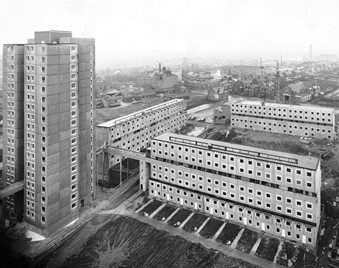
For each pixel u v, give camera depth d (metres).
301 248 93.62
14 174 106.56
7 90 103.88
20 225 106.38
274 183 101.25
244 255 90.94
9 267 87.81
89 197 120.12
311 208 94.62
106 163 143.00
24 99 99.75
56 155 100.25
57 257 92.06
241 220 105.69
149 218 110.31
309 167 95.88
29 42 112.12
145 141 180.50
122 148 156.12
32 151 100.31
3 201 110.00
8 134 106.12
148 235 100.88
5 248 95.56
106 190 133.50
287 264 87.00
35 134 98.69
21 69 101.81
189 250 93.38
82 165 115.38
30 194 102.81
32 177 101.56
